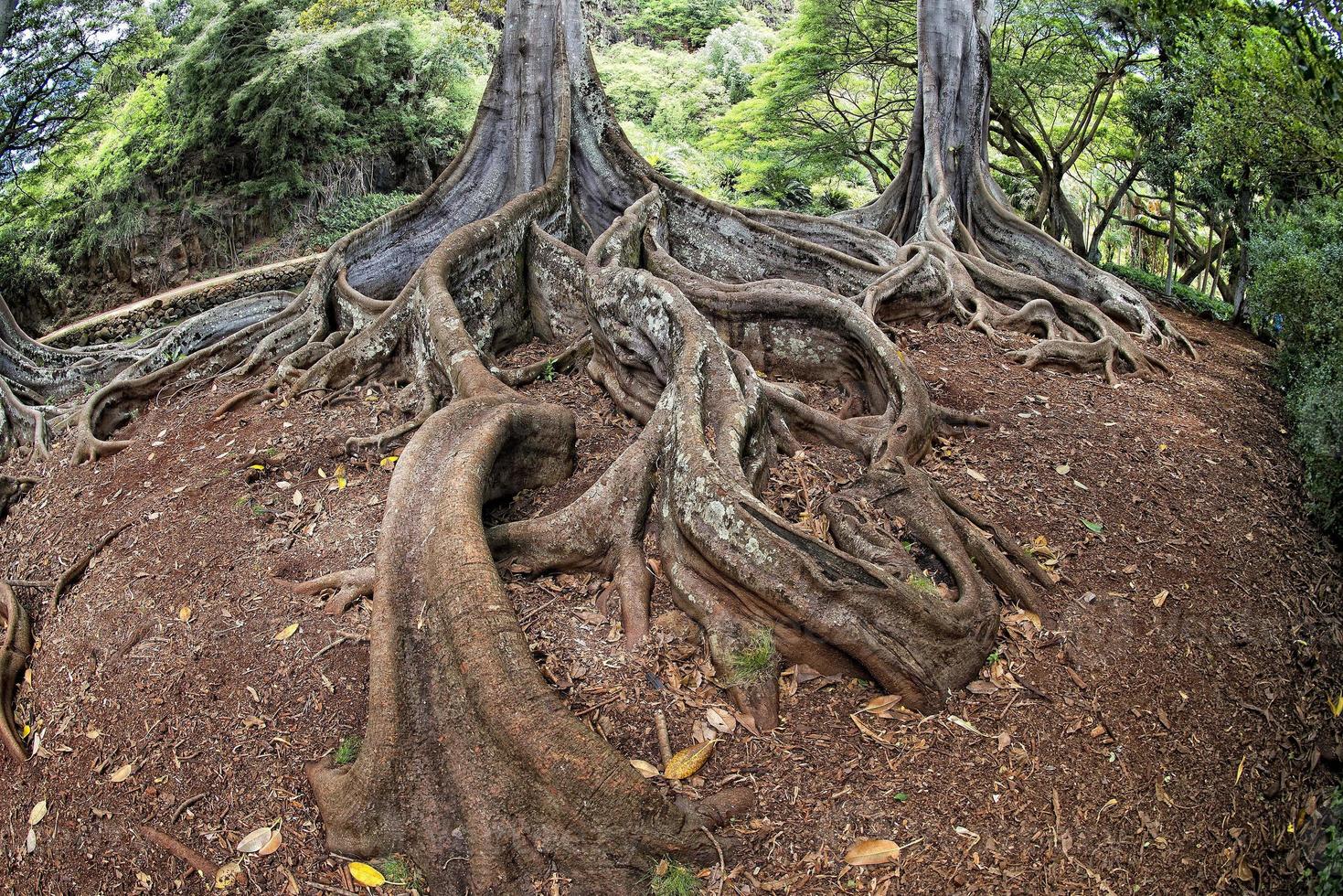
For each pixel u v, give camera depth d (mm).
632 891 3920
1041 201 20172
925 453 6836
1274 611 6203
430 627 4500
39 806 4754
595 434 6867
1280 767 5180
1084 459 7309
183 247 24719
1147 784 4734
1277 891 4609
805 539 4871
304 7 25688
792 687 4812
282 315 9234
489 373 6566
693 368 6023
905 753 4547
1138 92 16141
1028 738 4738
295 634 5117
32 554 7016
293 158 25047
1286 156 10398
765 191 28938
